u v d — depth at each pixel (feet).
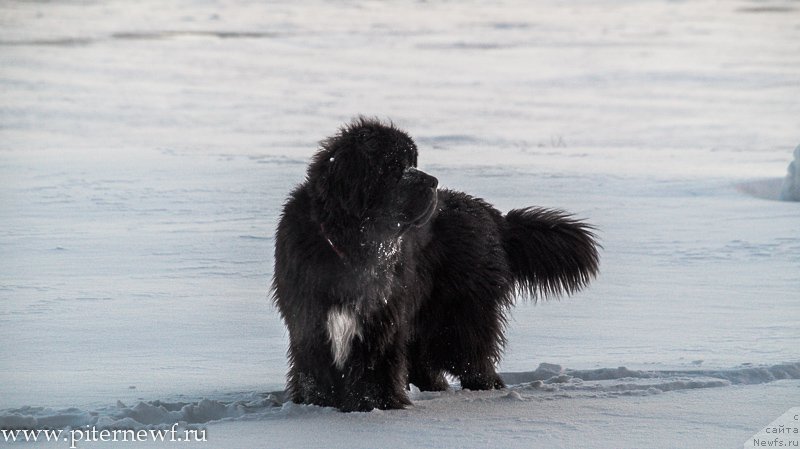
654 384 28.43
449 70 220.43
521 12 392.47
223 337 35.58
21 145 114.83
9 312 39.45
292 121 144.56
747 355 32.27
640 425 23.86
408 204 25.82
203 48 262.06
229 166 91.76
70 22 323.16
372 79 203.41
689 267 50.47
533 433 23.21
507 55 252.83
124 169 89.40
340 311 26.35
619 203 72.74
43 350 33.27
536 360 32.76
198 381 29.50
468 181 82.07
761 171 93.81
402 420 24.93
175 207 70.33
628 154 108.78
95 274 48.21
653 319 38.75
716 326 37.19
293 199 27.22
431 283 29.48
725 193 78.64
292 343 27.40
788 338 34.86
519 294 33.50
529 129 139.13
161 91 180.34
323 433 23.59
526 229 32.76
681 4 428.56
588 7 416.67
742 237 59.47
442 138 124.57
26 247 55.77
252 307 40.91
